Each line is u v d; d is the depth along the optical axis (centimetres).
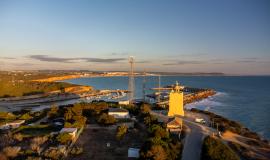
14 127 9181
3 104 18812
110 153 6406
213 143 6838
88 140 7381
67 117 9212
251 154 6894
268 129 11844
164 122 9194
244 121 13388
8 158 5959
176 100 11169
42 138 7294
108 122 8819
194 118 10881
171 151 6162
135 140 7362
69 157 6119
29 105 18575
